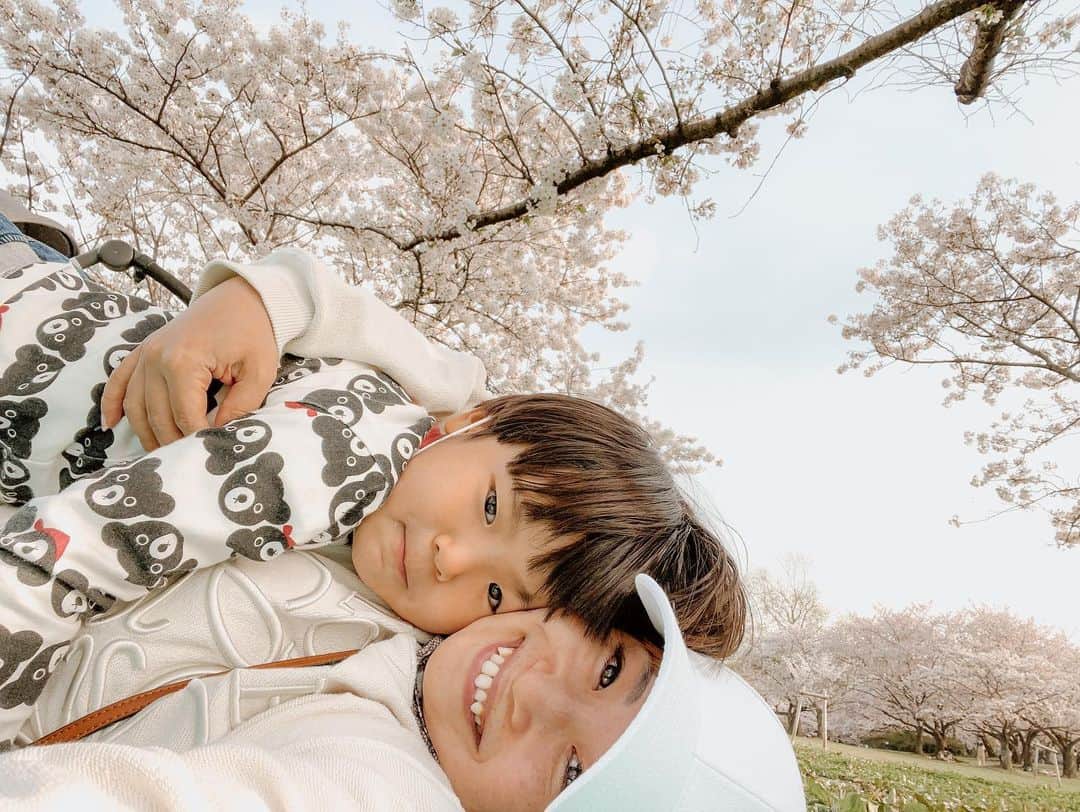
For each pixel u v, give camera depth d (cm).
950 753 2008
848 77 259
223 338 100
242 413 101
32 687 79
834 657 2009
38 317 111
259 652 94
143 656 89
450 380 139
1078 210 566
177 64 370
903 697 1889
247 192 436
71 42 360
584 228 434
